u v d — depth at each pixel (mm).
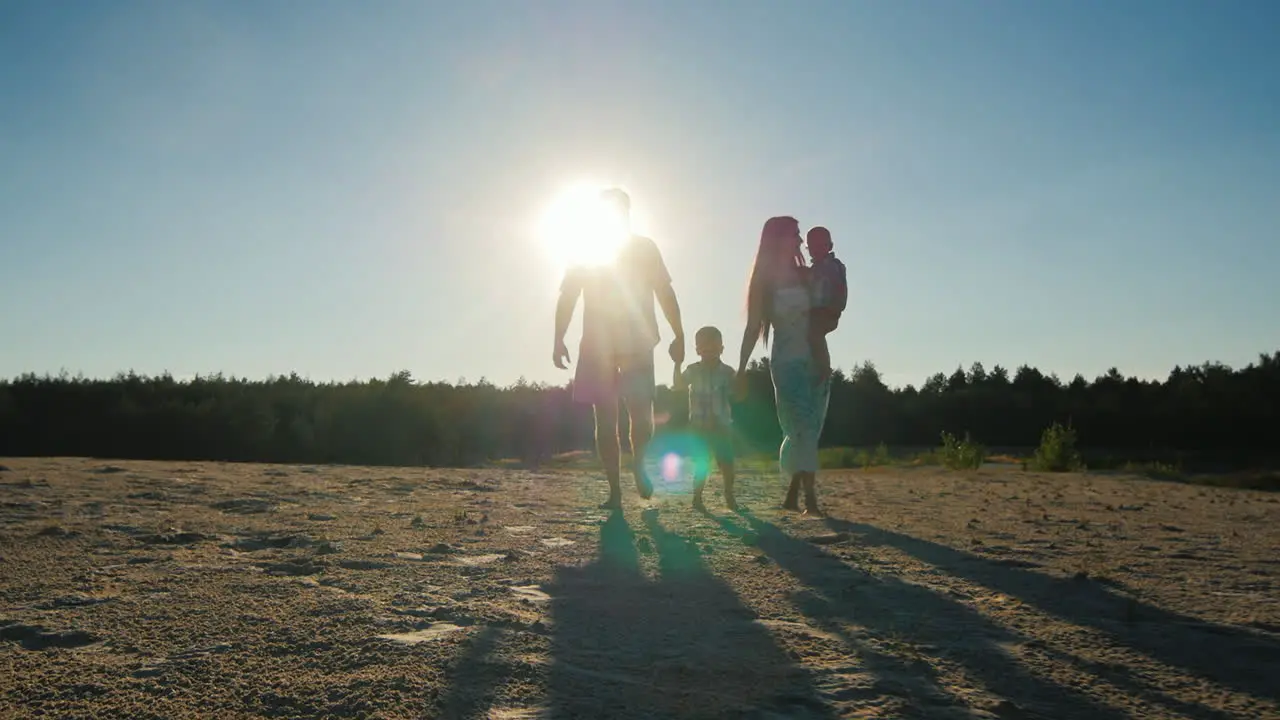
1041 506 7602
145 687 2463
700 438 7234
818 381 6777
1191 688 2498
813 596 3596
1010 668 2658
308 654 2752
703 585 3797
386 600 3453
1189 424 40469
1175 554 4680
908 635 3014
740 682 2520
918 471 17219
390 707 2309
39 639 2928
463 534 5281
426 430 39281
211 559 4352
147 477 9117
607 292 6699
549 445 40844
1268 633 3045
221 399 40438
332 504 6980
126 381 41344
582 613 3285
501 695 2404
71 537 4977
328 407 40250
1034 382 50438
